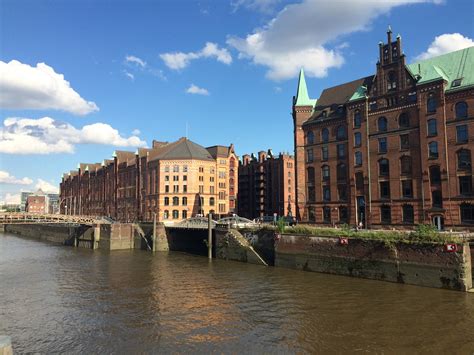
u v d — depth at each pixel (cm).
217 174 11581
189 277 4878
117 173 13438
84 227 9706
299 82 7756
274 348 2441
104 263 6334
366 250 4388
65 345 2573
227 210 11769
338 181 6825
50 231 11688
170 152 11262
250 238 6253
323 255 4853
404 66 5938
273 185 13512
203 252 7831
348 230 4841
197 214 10362
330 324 2855
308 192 7344
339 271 4659
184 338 2650
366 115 6359
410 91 5834
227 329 2809
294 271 5066
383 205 6053
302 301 3497
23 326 2983
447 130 5362
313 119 7406
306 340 2562
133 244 9106
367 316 3005
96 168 16000
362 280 4297
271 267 5516
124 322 3034
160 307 3447
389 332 2662
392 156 5984
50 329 2900
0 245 9962
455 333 2609
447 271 3716
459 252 3638
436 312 3038
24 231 14162
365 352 2359
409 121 5819
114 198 13488
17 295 4000
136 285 4431
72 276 5081
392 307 3203
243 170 14638
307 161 7394
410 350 2372
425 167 5538
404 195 5819
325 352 2367
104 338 2686
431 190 5481
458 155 5250
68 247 9488
